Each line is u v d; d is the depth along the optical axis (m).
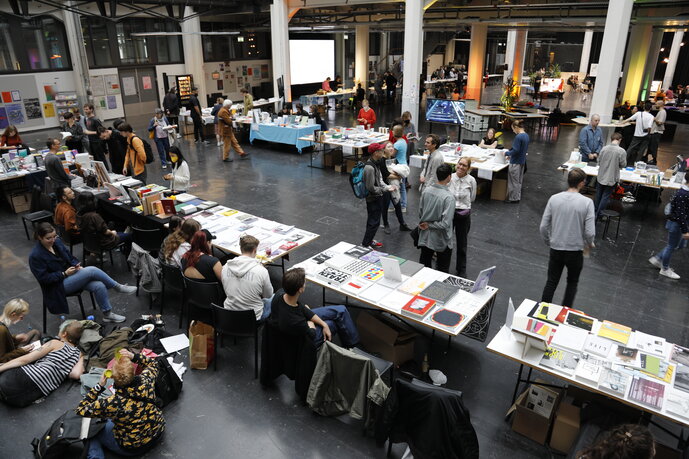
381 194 6.12
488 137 10.41
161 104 19.72
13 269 6.27
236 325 4.11
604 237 7.16
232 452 3.40
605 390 2.97
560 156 12.37
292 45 23.69
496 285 5.72
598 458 2.23
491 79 31.44
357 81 22.38
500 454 3.34
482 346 4.59
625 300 5.40
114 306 5.36
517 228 7.50
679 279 5.90
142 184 7.18
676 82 27.66
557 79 24.11
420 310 3.77
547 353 3.29
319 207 8.42
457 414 2.92
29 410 3.85
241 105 15.73
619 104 17.94
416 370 4.21
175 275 4.77
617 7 9.48
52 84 16.34
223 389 4.05
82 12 13.19
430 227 4.91
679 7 13.55
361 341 4.42
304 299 5.34
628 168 8.69
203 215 6.16
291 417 3.73
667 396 2.89
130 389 3.23
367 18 20.80
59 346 4.16
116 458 3.33
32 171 8.30
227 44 22.03
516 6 14.30
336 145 11.51
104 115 17.81
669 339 4.68
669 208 5.76
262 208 8.36
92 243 5.97
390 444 3.27
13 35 15.13
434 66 34.78
